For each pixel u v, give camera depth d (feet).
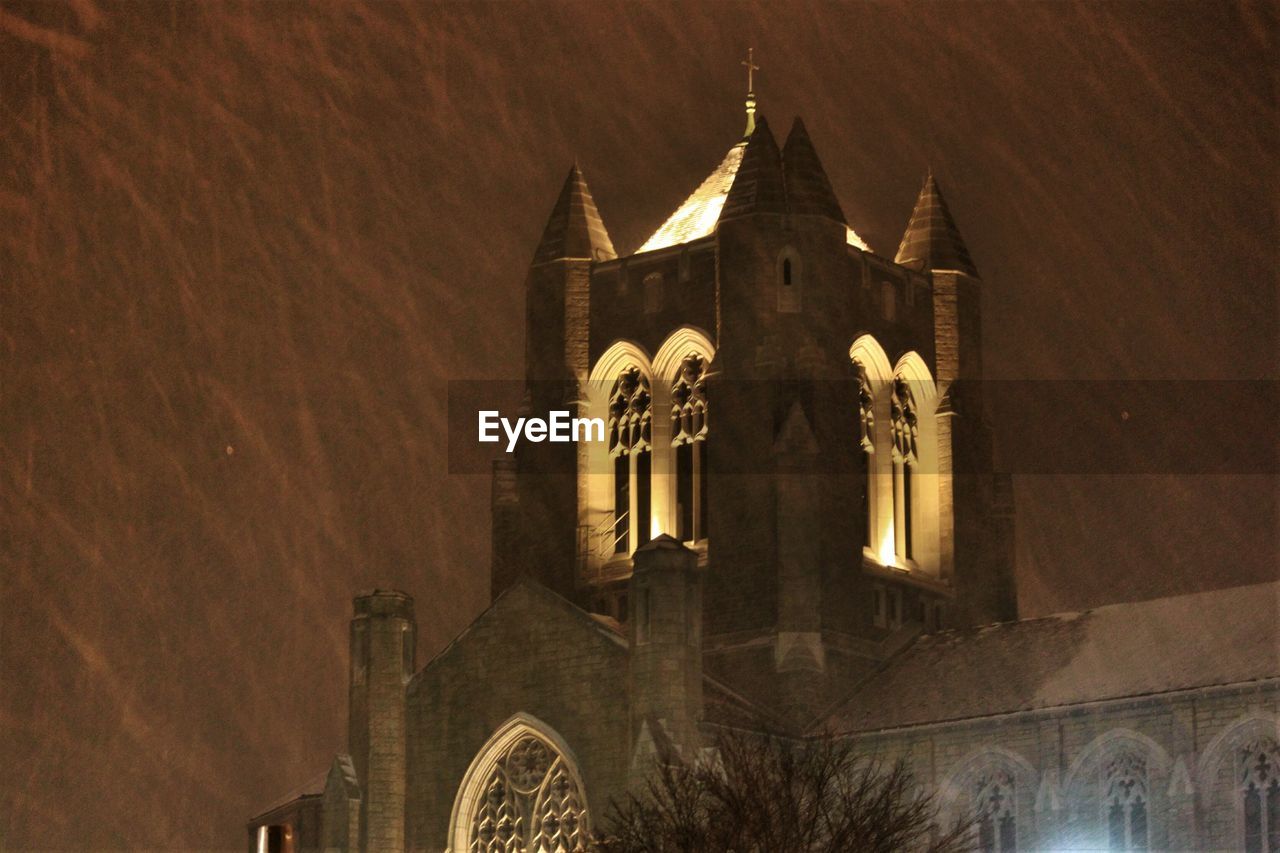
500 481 540.11
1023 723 443.32
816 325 513.04
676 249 530.68
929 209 563.07
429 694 476.95
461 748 468.34
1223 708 417.69
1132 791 427.33
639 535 524.11
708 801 403.95
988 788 446.19
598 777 444.14
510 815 460.14
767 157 525.34
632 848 388.57
